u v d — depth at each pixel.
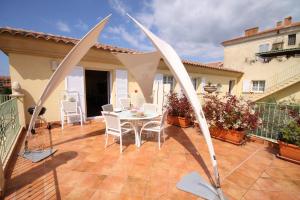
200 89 11.41
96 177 2.75
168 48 2.87
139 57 5.05
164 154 3.68
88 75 12.60
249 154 3.75
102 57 6.62
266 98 12.00
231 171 3.02
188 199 2.28
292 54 14.96
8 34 4.49
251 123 4.17
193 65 9.67
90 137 4.73
